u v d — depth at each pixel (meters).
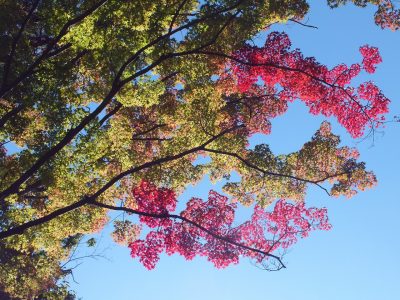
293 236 15.93
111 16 13.52
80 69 15.68
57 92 14.05
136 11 13.80
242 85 16.12
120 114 18.64
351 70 15.93
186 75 15.49
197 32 14.73
